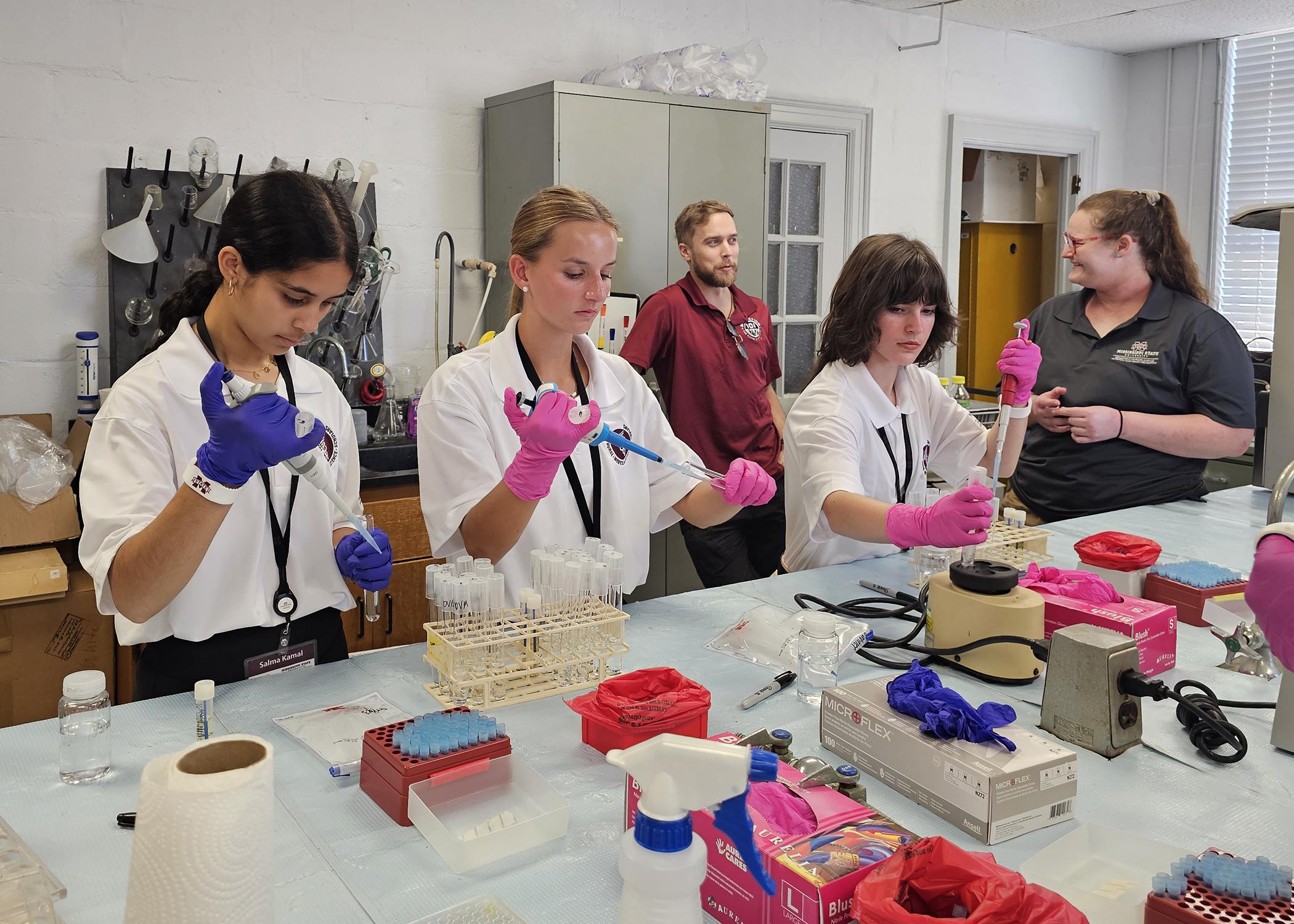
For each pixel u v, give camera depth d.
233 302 1.38
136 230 2.79
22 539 2.41
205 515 1.19
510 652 1.34
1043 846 0.98
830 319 2.05
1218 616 1.55
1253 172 5.17
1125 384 2.64
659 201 3.46
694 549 3.16
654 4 3.86
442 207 3.49
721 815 0.69
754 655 1.47
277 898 0.87
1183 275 2.65
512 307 1.84
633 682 1.20
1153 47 5.38
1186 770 1.15
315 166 3.21
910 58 4.69
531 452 1.41
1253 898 0.78
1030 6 4.52
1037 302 5.86
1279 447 2.54
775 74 4.24
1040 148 5.27
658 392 3.47
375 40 3.28
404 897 0.88
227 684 1.39
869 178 4.61
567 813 0.98
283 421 1.16
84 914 0.84
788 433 2.07
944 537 1.54
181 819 0.62
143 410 1.37
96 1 2.80
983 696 1.35
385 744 1.05
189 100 2.97
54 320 2.85
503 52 3.54
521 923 0.83
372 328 3.30
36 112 2.76
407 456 2.98
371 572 1.51
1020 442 2.22
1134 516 2.40
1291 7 4.53
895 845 0.85
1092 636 1.20
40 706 2.45
